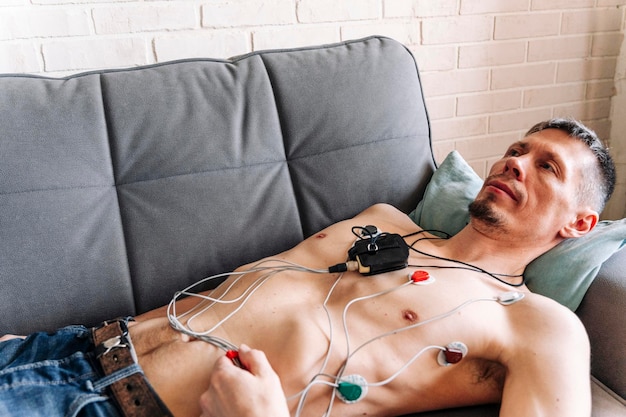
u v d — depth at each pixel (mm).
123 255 990
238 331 868
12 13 1243
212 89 1077
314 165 1138
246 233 1069
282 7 1483
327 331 847
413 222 1170
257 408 656
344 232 1082
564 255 986
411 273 957
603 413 804
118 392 749
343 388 787
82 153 965
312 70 1152
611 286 912
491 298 924
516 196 988
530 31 1801
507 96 1854
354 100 1164
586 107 1968
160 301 1020
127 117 1007
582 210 1009
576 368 779
